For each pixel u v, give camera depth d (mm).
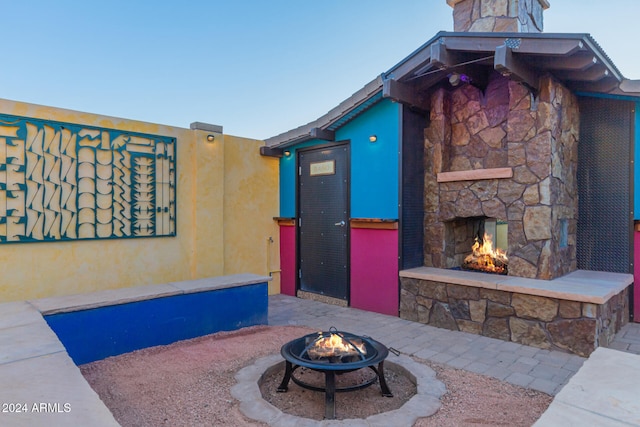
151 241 5344
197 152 5758
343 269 6059
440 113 5281
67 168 4590
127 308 3803
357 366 2598
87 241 4770
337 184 6141
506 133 4809
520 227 4547
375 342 3152
